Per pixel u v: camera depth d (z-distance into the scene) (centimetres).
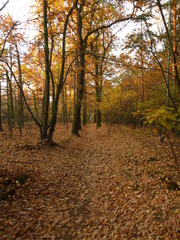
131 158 866
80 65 1509
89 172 800
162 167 684
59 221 463
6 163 735
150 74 976
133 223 411
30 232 410
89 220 461
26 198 530
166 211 414
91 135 1891
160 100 998
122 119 2831
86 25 1555
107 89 1891
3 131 1861
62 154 1033
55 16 1140
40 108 2616
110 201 531
